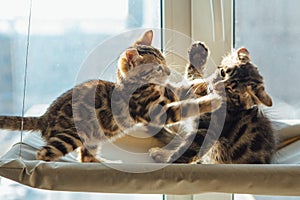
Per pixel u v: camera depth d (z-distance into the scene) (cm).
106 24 154
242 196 156
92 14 154
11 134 155
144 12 153
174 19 147
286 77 153
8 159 102
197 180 95
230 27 147
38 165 99
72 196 168
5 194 169
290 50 151
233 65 125
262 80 124
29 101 157
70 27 154
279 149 127
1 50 154
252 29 150
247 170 95
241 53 130
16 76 155
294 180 94
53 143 116
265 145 120
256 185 95
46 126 122
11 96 156
